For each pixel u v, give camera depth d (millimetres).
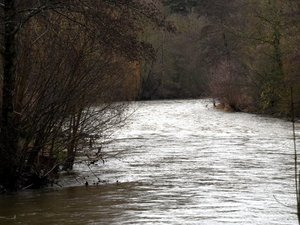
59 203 12516
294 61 38031
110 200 12859
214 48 72812
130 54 14102
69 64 14578
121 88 18344
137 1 14203
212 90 59219
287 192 13695
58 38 14336
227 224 10477
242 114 50031
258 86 50250
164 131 34031
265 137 29016
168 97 87562
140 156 21578
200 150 23625
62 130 15492
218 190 14055
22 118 14172
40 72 14336
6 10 13453
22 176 14375
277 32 44312
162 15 14719
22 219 10938
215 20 72500
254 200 12734
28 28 14461
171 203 12453
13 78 13711
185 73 88438
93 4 13688
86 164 18781
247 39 50094
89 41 14922
